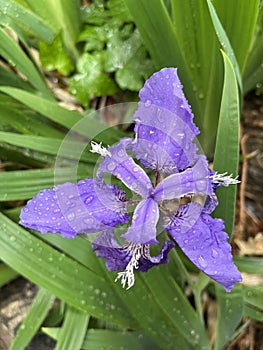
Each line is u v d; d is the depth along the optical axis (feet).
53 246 0.60
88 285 0.56
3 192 0.56
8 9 0.62
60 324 0.63
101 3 0.73
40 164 0.68
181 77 0.62
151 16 0.59
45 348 0.61
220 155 0.51
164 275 0.56
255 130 0.75
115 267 0.46
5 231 0.55
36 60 0.76
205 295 0.65
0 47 0.62
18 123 0.65
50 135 0.66
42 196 0.45
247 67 0.68
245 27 0.58
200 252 0.43
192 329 0.57
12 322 0.62
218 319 0.56
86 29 0.71
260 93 0.76
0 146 0.64
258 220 0.71
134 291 0.55
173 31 0.59
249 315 0.59
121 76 0.69
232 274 0.41
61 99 0.75
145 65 0.70
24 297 0.64
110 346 0.57
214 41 0.59
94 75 0.70
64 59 0.71
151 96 0.44
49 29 0.66
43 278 0.54
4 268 0.61
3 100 0.65
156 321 0.56
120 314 0.57
